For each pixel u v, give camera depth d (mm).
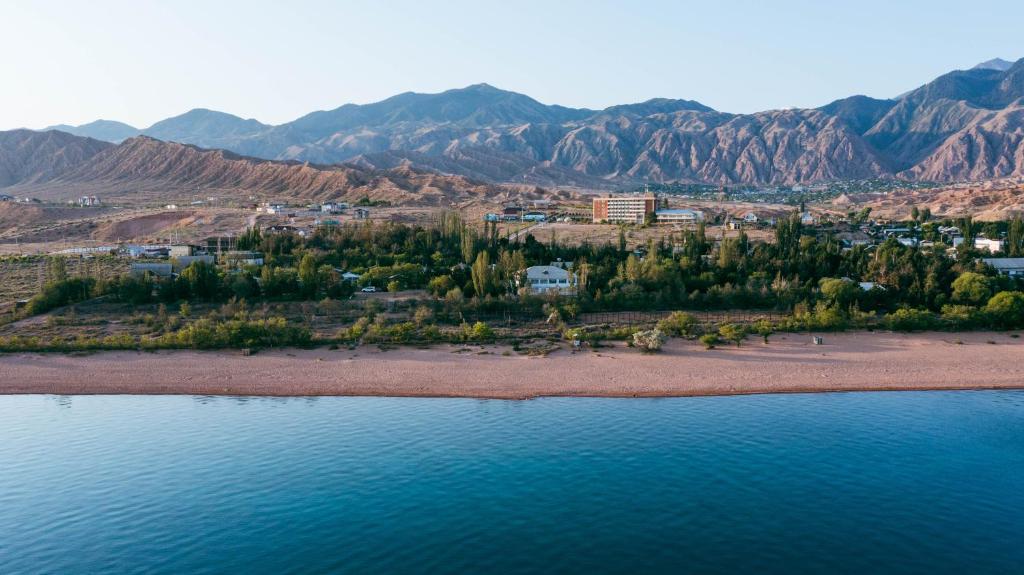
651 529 54438
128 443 73250
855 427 75625
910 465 65812
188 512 58250
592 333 114625
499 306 134250
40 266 182000
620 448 70375
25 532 55719
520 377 94125
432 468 66062
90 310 134250
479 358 102812
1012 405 82438
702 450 69625
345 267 177000
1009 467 65188
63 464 68125
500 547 51969
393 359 102438
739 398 86062
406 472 65250
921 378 92625
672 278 148625
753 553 51000
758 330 116438
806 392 88125
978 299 130375
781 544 52219
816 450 69438
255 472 65688
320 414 81625
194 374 96125
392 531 54562
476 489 61594
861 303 134875
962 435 73000
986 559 50312
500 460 67688
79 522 57062
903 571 48812
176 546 53125
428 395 88125
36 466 67688
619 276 152875
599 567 49250
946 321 118312
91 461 68750
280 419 80062
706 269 161625
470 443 72062
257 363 100812
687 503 58625
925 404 83000
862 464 66062
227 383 92812
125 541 53938
